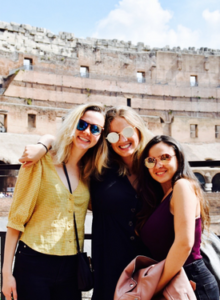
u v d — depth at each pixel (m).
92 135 3.65
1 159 28.14
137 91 45.34
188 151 41.41
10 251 3.35
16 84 37.84
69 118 3.65
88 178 3.85
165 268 2.95
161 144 3.44
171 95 46.72
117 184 3.72
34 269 3.29
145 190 3.60
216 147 44.16
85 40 47.16
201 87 48.06
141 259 3.24
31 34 43.56
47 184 3.47
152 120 42.66
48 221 3.42
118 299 3.00
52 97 40.19
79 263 3.46
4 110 33.06
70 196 3.53
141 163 3.65
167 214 3.27
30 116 35.84
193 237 2.92
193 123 44.97
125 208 3.61
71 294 3.50
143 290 2.94
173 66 48.50
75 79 42.03
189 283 2.94
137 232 3.55
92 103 3.79
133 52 47.31
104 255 3.59
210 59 49.81
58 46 45.12
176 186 3.14
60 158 3.60
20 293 3.27
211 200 21.31
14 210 3.38
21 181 3.39
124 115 3.87
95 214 3.77
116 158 3.97
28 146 3.42
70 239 3.47
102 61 45.62
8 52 39.38
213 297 3.10
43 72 39.97
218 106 48.22
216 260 3.46
